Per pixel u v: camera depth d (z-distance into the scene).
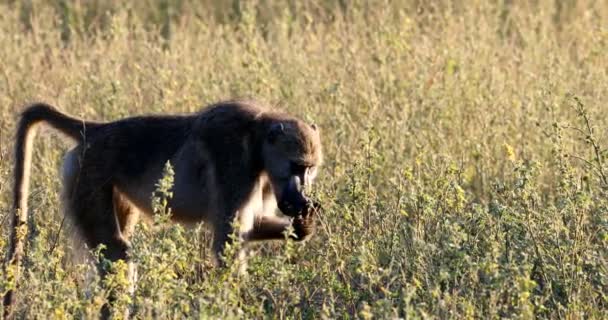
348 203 11.88
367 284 10.69
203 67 18.53
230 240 11.10
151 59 18.91
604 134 14.27
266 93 16.48
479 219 10.98
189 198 11.58
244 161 11.26
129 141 11.87
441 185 11.88
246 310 9.80
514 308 9.77
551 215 11.04
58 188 13.64
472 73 17.56
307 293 10.74
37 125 12.27
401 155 14.40
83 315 9.12
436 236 11.05
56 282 9.48
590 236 11.16
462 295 10.12
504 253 10.42
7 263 10.91
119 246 11.77
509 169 14.14
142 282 9.60
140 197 11.81
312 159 11.28
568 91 15.92
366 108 16.03
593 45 19.62
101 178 11.84
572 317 9.65
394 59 18.33
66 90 17.16
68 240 12.12
